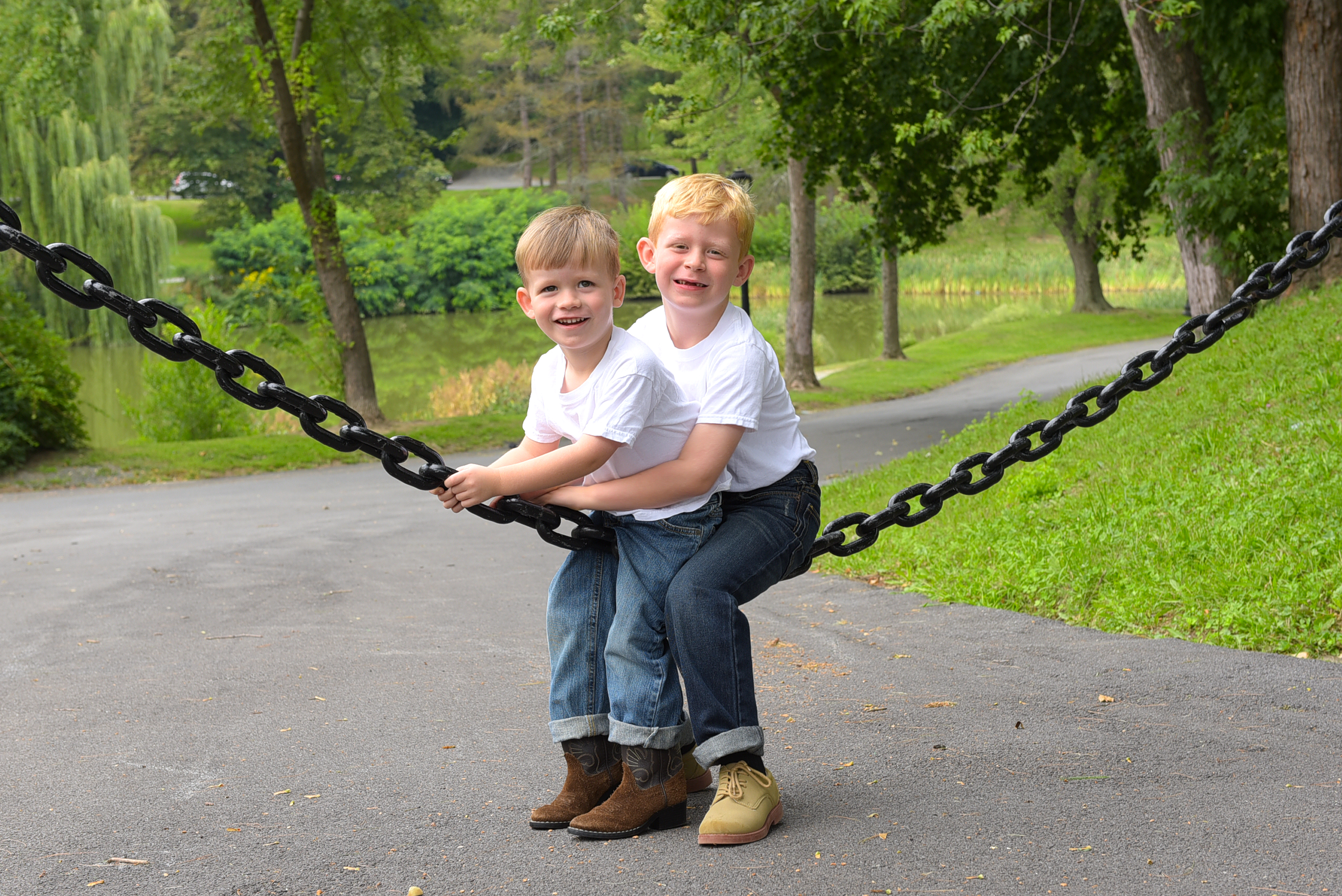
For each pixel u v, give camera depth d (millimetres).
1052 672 4574
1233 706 3930
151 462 19094
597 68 74438
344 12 23891
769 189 61219
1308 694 3992
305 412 2451
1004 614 5762
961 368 33250
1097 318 43625
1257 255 12844
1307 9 11969
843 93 16891
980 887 2545
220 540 11172
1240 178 12734
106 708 4879
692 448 2838
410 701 4809
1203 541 5746
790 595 6820
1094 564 5965
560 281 2766
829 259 66000
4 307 19047
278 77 22766
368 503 14555
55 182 42031
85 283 2170
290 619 7047
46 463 18750
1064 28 16203
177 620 7129
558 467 2730
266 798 3477
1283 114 13156
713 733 2859
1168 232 14188
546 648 5820
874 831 2916
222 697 5012
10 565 10023
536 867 2801
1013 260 58250
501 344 50562
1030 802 3086
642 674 2949
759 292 61156
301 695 5000
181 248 69938
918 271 61156
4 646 6465
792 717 4191
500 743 4051
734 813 2861
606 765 3092
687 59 15469
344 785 3588
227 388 2352
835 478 13898
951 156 17594
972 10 12586
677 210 2887
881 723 4027
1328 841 2719
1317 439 6863
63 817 3348
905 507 3150
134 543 11227
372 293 64438
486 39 74312
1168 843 2748
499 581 8391
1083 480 7871
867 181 18484
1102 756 3471
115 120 44844
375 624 6773
